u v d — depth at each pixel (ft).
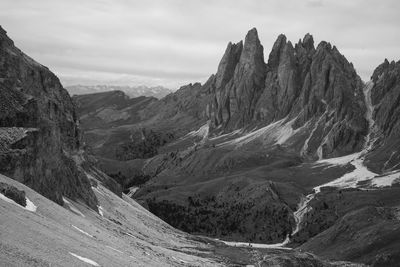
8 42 403.34
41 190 328.29
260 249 655.35
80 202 398.21
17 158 301.22
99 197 497.05
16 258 129.59
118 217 475.31
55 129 384.27
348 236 534.78
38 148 336.90
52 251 158.40
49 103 457.68
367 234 498.28
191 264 343.87
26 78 400.67
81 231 255.09
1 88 339.16
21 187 271.69
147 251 319.47
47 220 221.46
